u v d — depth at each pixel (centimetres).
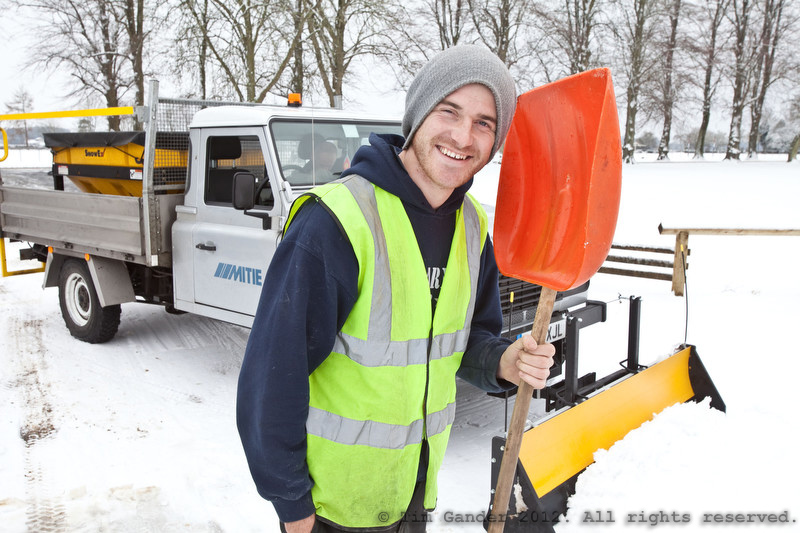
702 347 563
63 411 448
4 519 315
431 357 150
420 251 145
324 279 131
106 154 549
